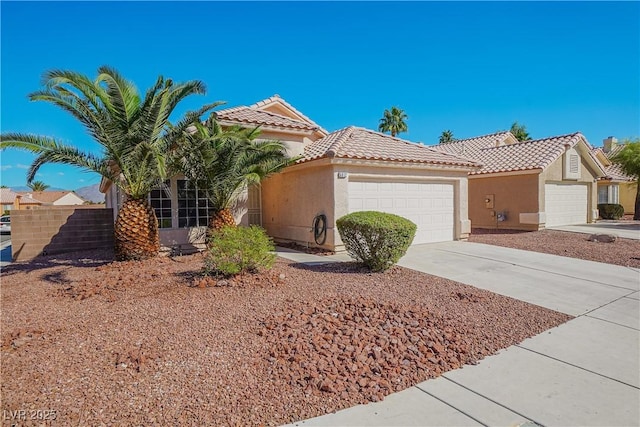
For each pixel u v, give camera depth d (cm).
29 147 945
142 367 455
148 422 355
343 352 488
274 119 1653
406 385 431
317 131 1708
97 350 503
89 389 409
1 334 566
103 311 655
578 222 2262
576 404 398
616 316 675
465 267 1060
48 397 394
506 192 2067
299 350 491
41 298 763
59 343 528
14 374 443
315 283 833
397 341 524
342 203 1261
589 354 519
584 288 860
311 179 1372
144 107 1024
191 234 1376
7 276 1025
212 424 354
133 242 1083
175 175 1281
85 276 942
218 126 1255
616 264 1123
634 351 530
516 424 364
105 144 1030
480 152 2428
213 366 458
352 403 393
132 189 1084
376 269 955
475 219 2231
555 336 582
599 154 3064
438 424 362
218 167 1184
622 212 2808
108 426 349
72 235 1551
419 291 794
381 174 1341
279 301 692
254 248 839
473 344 543
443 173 1511
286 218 1549
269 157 1250
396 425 359
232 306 664
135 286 805
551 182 2072
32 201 5803
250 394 402
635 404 398
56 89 935
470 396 412
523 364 488
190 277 864
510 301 750
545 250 1349
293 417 369
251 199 1741
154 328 573
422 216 1475
